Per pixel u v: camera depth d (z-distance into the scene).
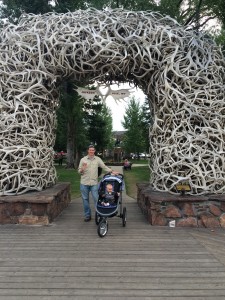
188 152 6.08
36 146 6.54
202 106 6.15
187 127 6.22
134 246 4.83
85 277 3.72
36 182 6.63
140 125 32.16
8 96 6.32
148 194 6.27
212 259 4.30
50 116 6.94
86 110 27.62
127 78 7.28
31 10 15.88
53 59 6.44
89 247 4.79
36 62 6.56
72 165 23.06
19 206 6.02
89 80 7.06
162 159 6.46
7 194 6.19
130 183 14.00
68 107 21.20
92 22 6.55
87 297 3.26
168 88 6.15
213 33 12.91
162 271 3.90
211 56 6.46
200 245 4.88
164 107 6.32
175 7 13.14
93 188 6.38
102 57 6.38
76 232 5.58
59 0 15.89
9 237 5.27
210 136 6.11
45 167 6.85
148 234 5.44
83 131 28.55
